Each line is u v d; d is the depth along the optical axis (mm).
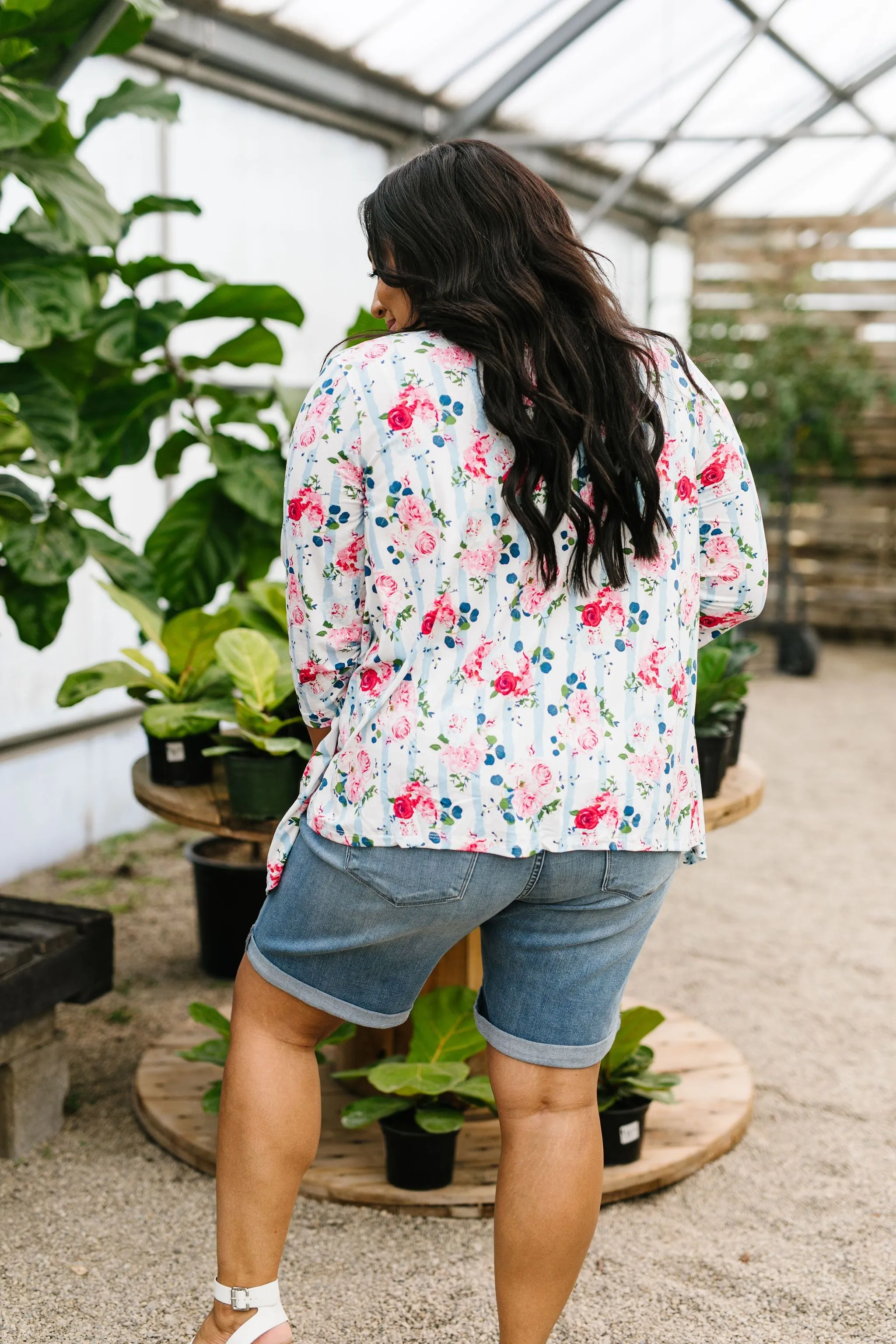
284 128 4590
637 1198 1890
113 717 3900
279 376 4680
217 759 2215
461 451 1101
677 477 1182
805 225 7602
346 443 1110
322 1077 2211
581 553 1114
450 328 1114
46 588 2279
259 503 2596
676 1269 1694
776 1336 1545
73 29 2227
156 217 3926
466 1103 1913
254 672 1933
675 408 1190
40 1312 1579
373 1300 1610
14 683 3547
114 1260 1702
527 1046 1217
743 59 6207
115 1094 2215
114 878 3543
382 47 4766
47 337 2137
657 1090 1874
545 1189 1207
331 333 4965
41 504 2057
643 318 8367
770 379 7602
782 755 5227
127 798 4008
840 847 3998
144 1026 2518
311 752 1823
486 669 1113
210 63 4105
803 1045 2488
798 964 2961
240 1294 1221
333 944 1188
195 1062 2225
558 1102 1226
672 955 3014
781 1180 1953
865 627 8117
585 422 1100
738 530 1255
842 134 6473
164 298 4000
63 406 2252
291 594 1188
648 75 6051
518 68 5398
